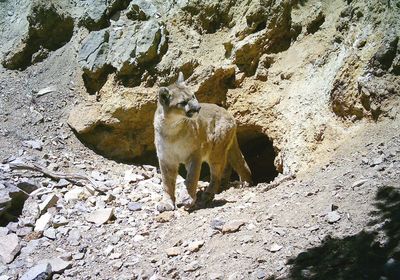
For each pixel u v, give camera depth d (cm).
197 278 268
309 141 382
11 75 495
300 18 454
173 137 359
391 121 343
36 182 375
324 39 436
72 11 510
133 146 462
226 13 473
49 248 315
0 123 447
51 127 454
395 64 353
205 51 470
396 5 371
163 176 367
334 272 242
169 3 482
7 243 315
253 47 453
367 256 244
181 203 361
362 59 369
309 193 306
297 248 265
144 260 295
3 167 387
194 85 452
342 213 277
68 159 427
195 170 366
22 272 297
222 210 329
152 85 462
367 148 332
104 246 314
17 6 541
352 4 412
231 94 456
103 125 455
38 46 508
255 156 512
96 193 373
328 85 395
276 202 314
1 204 336
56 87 481
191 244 292
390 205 270
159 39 468
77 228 330
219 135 386
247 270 262
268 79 452
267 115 438
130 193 382
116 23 481
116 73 464
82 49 475
